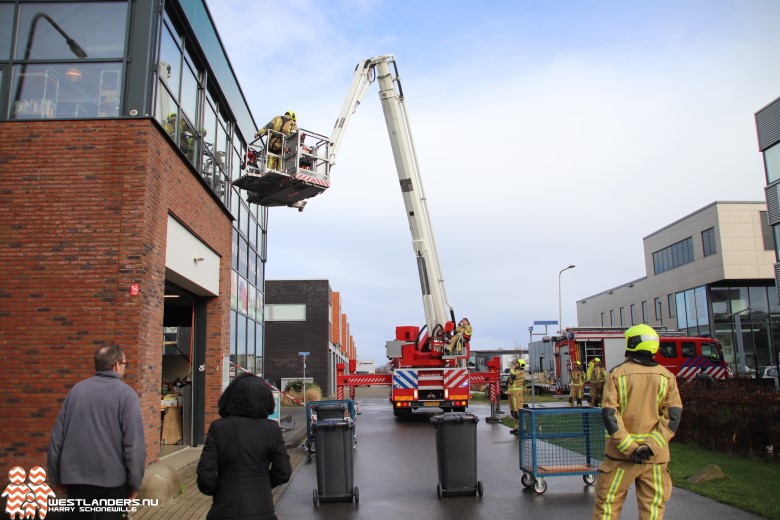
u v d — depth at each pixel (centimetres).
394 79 1878
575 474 851
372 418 2125
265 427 418
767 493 779
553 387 3397
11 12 1008
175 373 1619
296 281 4575
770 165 3206
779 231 3131
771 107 3172
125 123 964
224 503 399
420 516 737
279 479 423
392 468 1082
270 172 1347
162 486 769
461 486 833
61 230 934
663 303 5212
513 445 1355
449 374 1922
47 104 986
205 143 1380
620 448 509
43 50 1001
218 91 1465
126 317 912
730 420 1122
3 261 923
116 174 949
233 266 1636
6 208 938
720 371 2939
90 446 449
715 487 818
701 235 4575
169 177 1063
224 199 1575
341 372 2027
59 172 948
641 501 516
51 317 911
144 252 935
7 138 955
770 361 4341
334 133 1709
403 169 1891
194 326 1425
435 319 1928
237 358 1683
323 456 816
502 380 3497
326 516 745
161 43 1059
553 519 714
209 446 408
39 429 881
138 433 462
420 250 1908
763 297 4416
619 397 530
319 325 4525
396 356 1984
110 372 475
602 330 3150
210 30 1391
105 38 1006
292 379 4197
